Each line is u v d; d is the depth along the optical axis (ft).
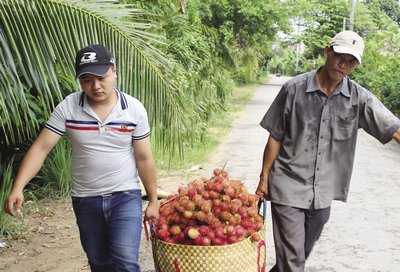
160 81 16.80
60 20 14.88
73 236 18.24
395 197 23.57
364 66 71.26
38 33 14.42
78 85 15.24
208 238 10.30
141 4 33.22
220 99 57.47
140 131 10.53
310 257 16.30
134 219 10.58
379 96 57.31
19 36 14.06
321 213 11.91
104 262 11.17
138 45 16.46
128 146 10.59
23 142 23.82
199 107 39.91
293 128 11.58
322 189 11.71
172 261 10.50
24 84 20.24
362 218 20.30
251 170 29.86
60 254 16.56
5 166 22.17
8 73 13.69
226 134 45.06
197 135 36.11
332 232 18.62
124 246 10.41
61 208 21.57
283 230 11.75
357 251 16.83
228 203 10.69
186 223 10.68
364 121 11.55
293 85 11.52
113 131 10.22
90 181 10.46
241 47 77.05
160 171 28.91
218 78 55.21
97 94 9.86
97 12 15.75
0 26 13.87
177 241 10.59
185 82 32.65
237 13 71.97
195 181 11.60
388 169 30.09
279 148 12.00
